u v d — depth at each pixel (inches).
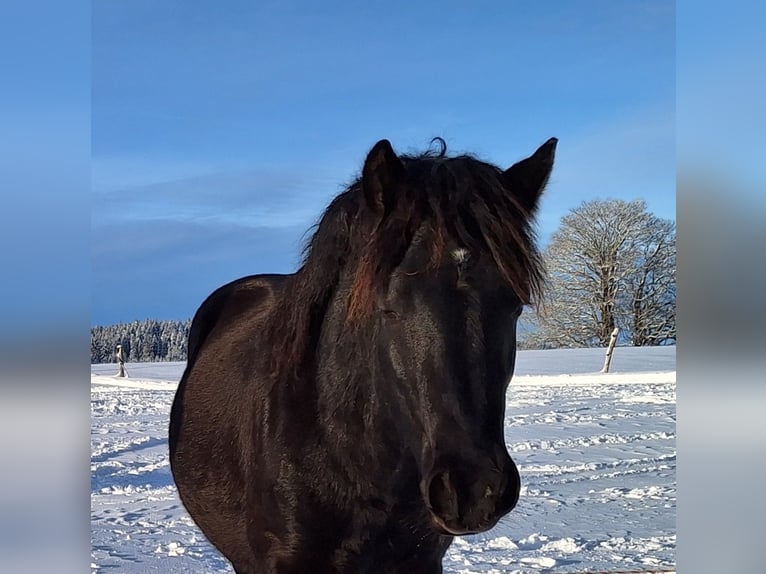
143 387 563.8
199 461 101.8
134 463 287.9
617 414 384.5
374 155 67.5
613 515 218.1
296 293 86.3
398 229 66.2
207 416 102.4
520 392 474.9
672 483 251.3
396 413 68.6
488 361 62.7
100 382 601.3
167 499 239.0
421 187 67.4
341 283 80.9
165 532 206.5
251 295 121.6
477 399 61.5
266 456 82.3
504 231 64.8
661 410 396.5
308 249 88.7
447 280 63.7
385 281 65.6
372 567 81.0
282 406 82.4
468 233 64.5
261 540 83.7
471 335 62.7
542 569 177.2
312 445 79.1
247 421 89.2
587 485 250.2
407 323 64.4
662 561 180.7
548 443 313.4
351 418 76.5
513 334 67.8
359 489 77.6
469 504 59.7
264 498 82.3
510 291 65.5
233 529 94.8
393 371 66.5
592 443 313.6
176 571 177.5
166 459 295.6
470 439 60.5
